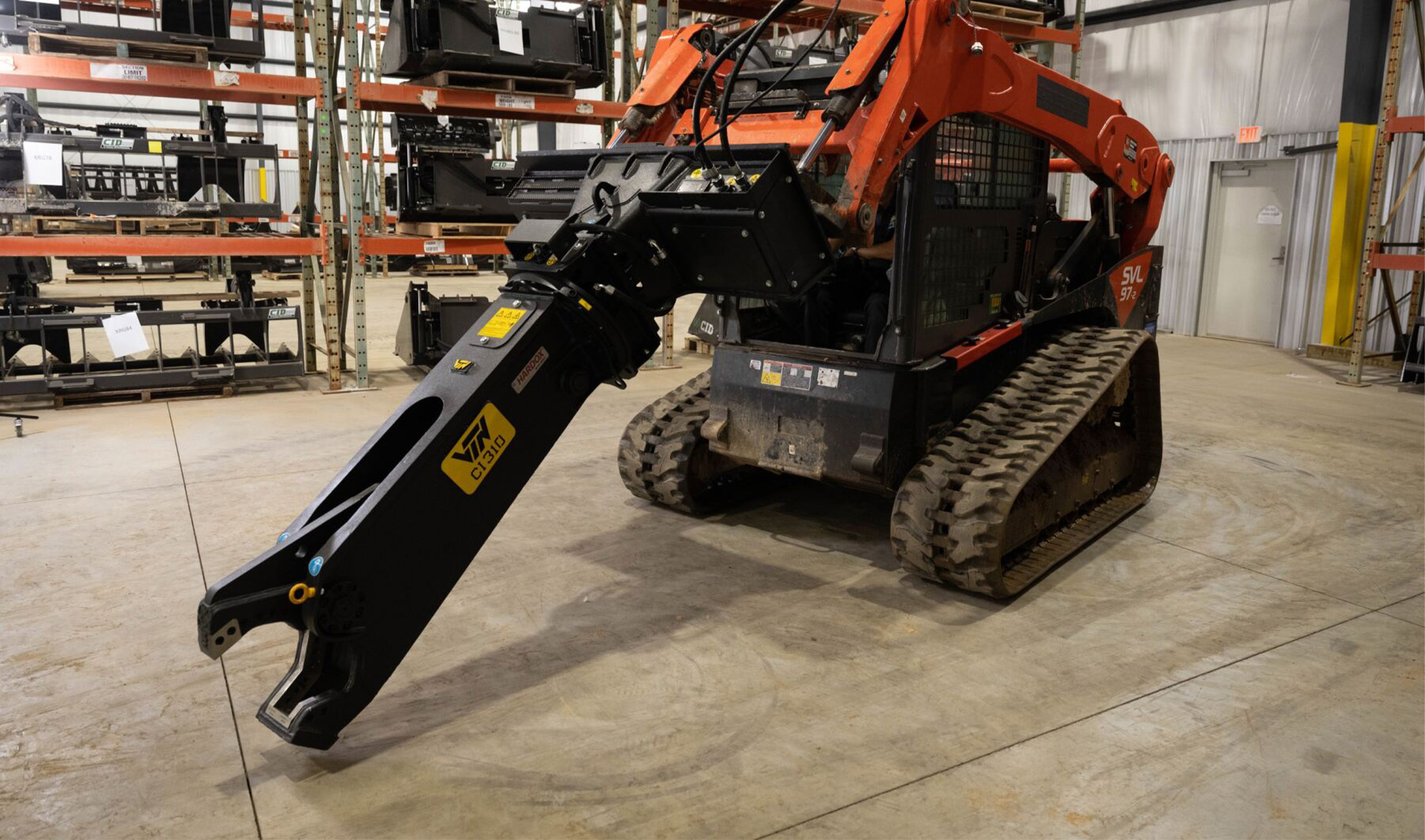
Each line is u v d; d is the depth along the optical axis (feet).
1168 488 16.69
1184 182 36.94
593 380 9.78
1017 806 7.67
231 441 19.07
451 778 8.00
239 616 7.69
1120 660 10.27
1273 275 34.45
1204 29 35.45
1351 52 29.55
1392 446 19.67
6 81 21.47
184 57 22.29
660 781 7.98
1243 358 31.53
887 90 10.21
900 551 11.73
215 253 22.57
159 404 22.67
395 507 8.29
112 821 7.39
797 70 11.87
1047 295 14.29
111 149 24.03
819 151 9.95
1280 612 11.58
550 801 7.69
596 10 25.23
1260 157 34.06
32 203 22.57
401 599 8.46
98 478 16.47
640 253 9.68
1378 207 25.90
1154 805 7.72
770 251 9.14
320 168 23.75
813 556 13.32
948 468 11.64
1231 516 15.20
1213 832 7.38
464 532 8.83
